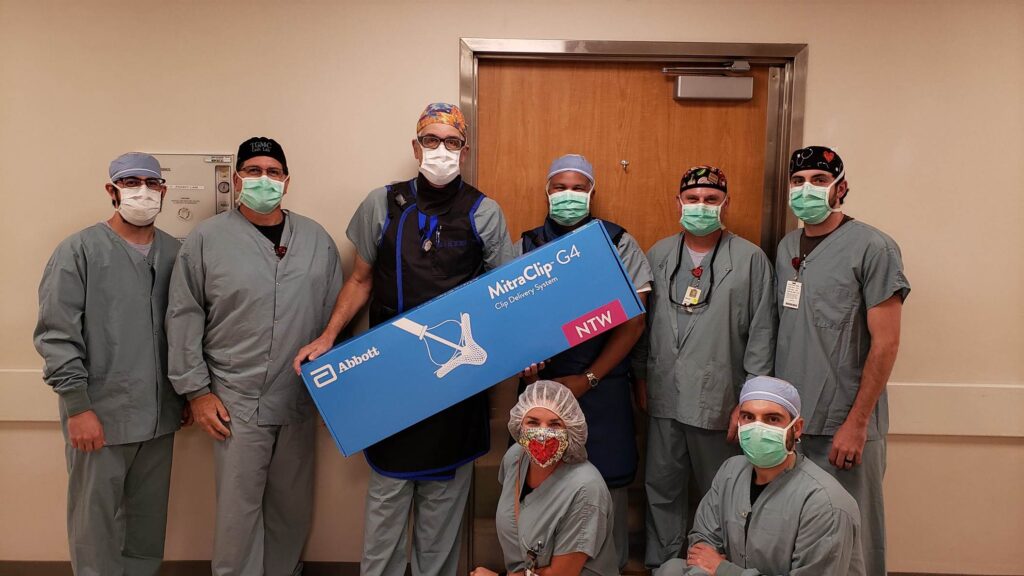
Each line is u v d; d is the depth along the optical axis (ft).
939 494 7.16
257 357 5.97
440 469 5.91
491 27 6.91
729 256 6.33
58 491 7.18
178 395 6.38
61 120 6.93
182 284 5.90
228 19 6.88
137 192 5.84
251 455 6.00
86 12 6.85
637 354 6.78
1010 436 7.02
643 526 7.41
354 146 6.99
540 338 5.67
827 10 6.89
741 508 4.91
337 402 5.72
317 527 7.23
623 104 7.17
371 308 6.23
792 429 4.72
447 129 5.85
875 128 6.95
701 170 6.19
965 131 6.94
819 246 5.93
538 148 7.18
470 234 5.97
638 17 6.90
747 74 7.09
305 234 6.26
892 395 7.02
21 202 6.98
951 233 7.00
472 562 7.37
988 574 7.20
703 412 6.24
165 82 6.91
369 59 6.93
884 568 6.00
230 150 6.97
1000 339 7.04
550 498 4.95
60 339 5.66
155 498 6.43
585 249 5.63
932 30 6.88
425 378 5.70
